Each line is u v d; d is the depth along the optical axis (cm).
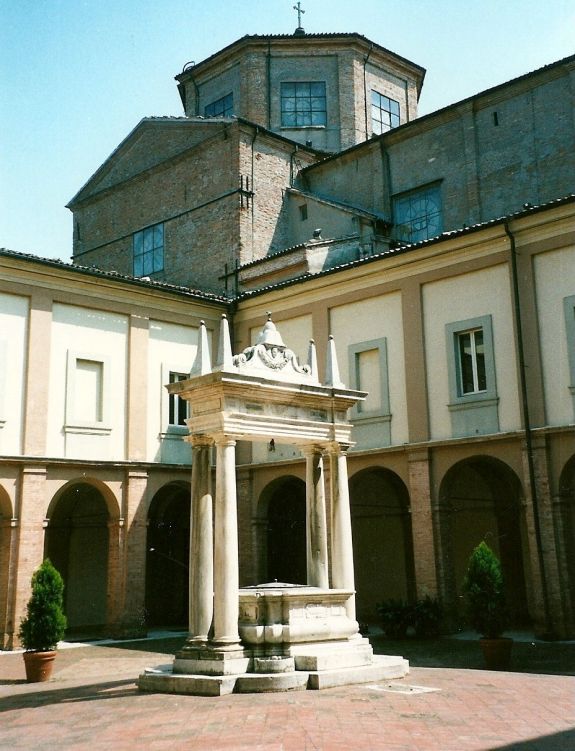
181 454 2409
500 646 1427
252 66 3344
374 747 803
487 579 1476
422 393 2122
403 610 2016
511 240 1986
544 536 1858
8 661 1770
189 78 3562
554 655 1588
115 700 1123
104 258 3347
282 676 1128
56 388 2167
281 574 2658
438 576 2022
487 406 2008
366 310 2289
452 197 2759
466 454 2027
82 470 2167
